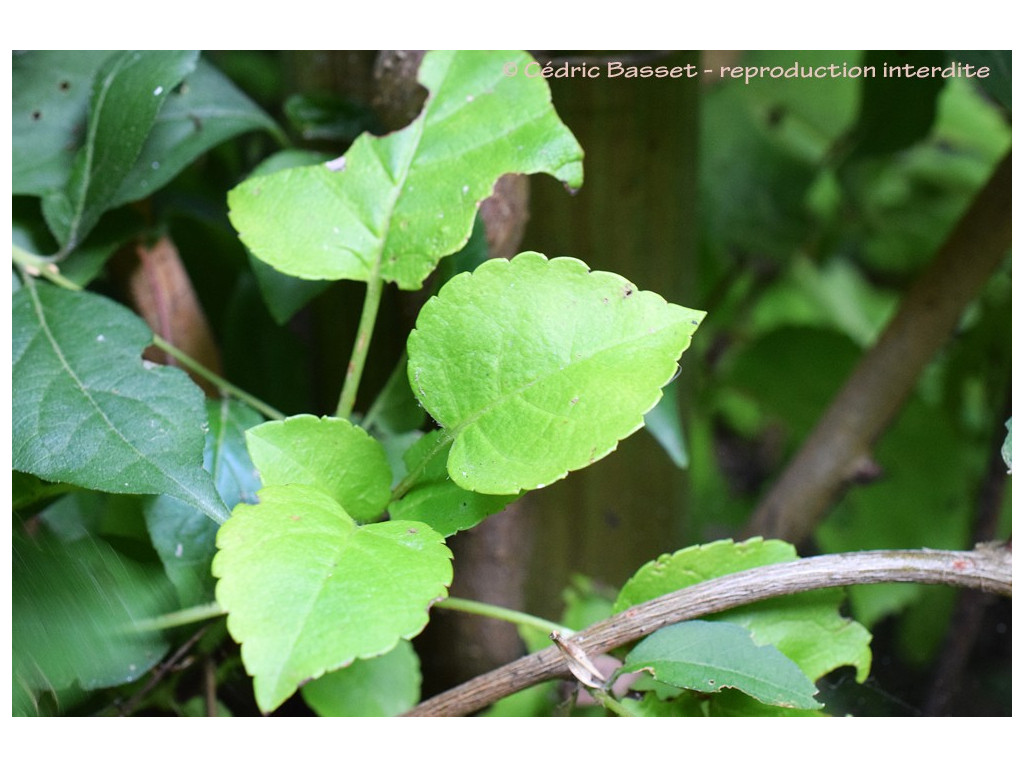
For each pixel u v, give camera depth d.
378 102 0.61
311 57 0.65
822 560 0.51
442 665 0.68
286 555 0.46
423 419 0.56
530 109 0.54
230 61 0.84
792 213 1.01
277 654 0.44
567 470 0.47
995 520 0.75
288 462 0.50
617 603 0.53
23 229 0.58
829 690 0.60
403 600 0.45
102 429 0.50
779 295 1.18
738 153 1.00
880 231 1.10
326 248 0.54
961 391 0.86
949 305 0.70
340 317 0.65
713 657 0.50
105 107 0.57
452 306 0.49
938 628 0.76
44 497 0.54
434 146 0.54
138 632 0.53
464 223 0.53
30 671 0.52
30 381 0.52
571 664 0.51
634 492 0.69
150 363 0.52
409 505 0.50
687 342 0.47
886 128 0.71
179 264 0.63
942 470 0.86
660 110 0.64
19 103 0.58
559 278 0.49
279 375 0.66
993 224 0.68
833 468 0.73
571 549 0.69
